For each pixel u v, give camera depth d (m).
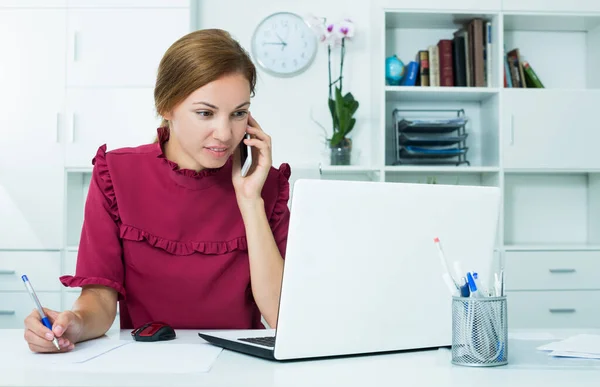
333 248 1.04
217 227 1.49
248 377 0.90
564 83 3.64
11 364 0.98
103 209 1.45
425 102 3.58
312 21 3.38
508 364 1.02
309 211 1.01
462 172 3.47
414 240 1.11
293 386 0.85
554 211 3.64
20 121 3.22
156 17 3.22
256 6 3.53
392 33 3.56
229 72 1.28
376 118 3.39
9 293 3.17
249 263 1.48
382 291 1.08
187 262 1.47
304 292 1.02
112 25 3.22
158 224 1.47
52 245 3.20
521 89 3.33
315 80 3.52
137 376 0.90
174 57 1.29
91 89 3.22
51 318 1.14
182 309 1.48
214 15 3.52
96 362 1.00
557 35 3.64
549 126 3.34
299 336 1.02
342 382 0.88
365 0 3.55
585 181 3.65
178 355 1.06
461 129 3.57
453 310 1.02
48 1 3.23
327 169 3.26
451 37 3.57
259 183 1.46
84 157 3.21
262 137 1.46
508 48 3.62
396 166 3.27
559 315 3.22
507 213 3.66
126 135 3.21
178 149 1.49
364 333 1.07
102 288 1.41
